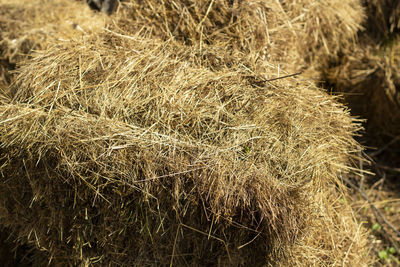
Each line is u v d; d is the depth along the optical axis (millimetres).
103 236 2066
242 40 2455
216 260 2033
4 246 2639
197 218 1929
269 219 1749
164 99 2023
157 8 2562
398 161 3455
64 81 2145
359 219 3002
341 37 3297
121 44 2377
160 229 1992
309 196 1913
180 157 1815
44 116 1991
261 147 1932
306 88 2262
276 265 1927
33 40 2844
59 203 2072
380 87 3225
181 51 2352
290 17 2834
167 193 1856
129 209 1963
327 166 2086
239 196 1771
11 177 2121
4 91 2359
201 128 1973
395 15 3344
